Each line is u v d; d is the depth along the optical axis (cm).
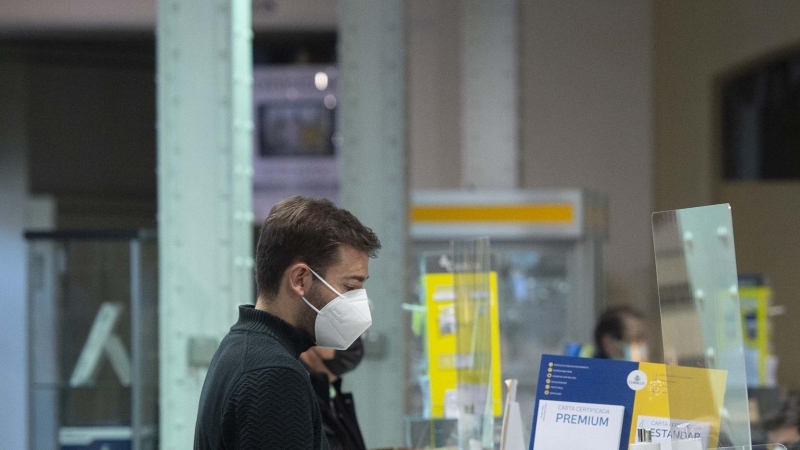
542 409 508
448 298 755
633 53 1920
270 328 411
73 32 1756
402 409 1193
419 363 1271
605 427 496
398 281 1218
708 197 1978
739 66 1959
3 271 1744
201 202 922
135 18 1703
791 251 2005
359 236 424
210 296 918
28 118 1911
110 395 1163
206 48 924
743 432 456
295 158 1828
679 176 1989
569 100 1919
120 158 2008
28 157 1891
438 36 1878
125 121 2005
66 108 1945
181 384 915
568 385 506
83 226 1986
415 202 1473
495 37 1689
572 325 1453
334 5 1708
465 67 1697
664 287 486
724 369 464
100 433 1160
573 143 1919
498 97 1686
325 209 424
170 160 924
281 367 388
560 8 1925
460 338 610
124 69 1988
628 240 1911
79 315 1166
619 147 1917
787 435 956
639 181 1912
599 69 1920
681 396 478
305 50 1912
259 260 423
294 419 382
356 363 644
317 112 1830
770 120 2011
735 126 2034
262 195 1833
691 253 474
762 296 1366
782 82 1991
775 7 1906
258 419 379
